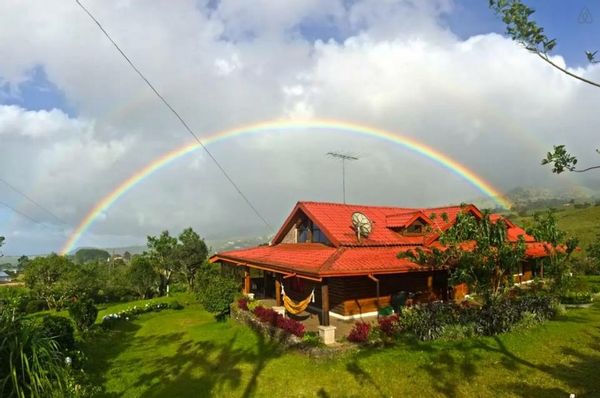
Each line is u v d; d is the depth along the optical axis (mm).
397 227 20188
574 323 14172
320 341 12461
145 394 9688
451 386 9062
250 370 11195
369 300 17531
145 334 17281
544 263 18109
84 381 10047
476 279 13828
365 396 8945
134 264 34344
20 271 32562
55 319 11750
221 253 26359
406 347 11969
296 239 22328
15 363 5949
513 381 9125
